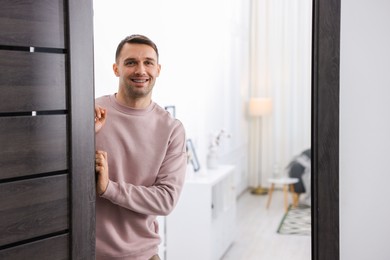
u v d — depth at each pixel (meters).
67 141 1.54
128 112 1.82
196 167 3.73
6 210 1.41
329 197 1.78
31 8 1.43
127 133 1.80
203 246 3.39
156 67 1.90
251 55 6.26
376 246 1.81
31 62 1.44
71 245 1.55
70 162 1.53
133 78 1.81
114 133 1.79
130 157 1.79
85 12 1.54
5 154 1.40
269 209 5.23
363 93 1.77
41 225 1.49
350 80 1.77
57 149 1.51
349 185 1.81
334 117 1.75
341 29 1.76
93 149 1.59
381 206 1.80
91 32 1.56
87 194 1.58
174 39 3.58
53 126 1.50
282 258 3.73
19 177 1.45
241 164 5.97
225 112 5.11
